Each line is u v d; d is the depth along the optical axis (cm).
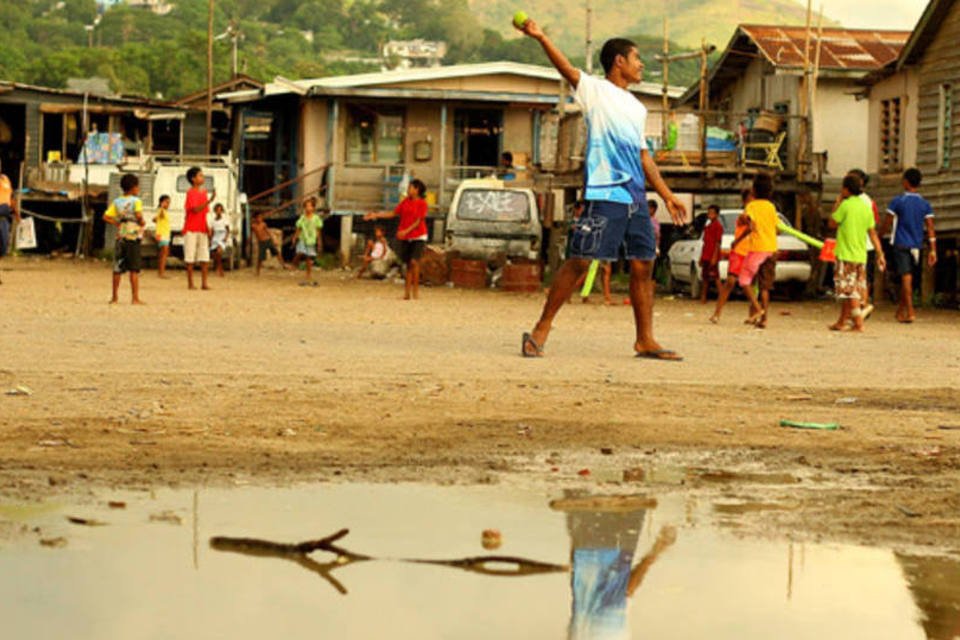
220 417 1171
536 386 1452
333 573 666
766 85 5175
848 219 2533
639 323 1838
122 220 2811
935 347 2178
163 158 6450
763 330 2527
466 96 5500
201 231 3566
